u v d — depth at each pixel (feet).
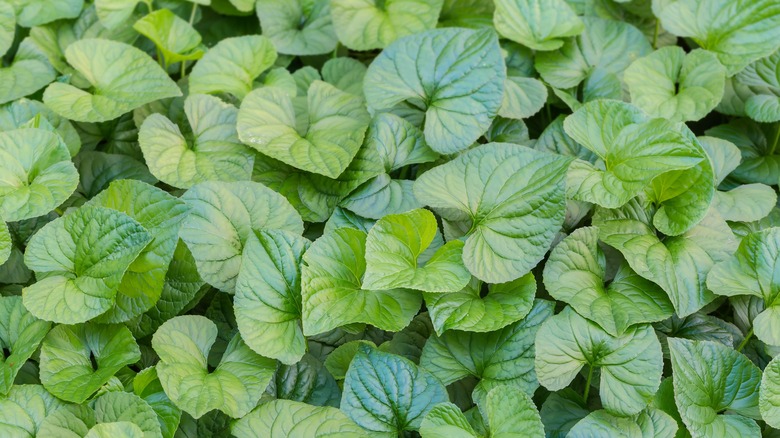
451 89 3.01
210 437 2.79
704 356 2.78
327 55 3.45
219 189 2.87
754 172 3.17
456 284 2.78
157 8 3.42
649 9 3.44
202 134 3.04
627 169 2.85
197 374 2.75
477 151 2.89
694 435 2.72
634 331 2.78
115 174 3.10
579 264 2.86
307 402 2.81
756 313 2.91
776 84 3.21
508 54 3.27
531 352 2.79
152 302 2.80
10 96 3.11
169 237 2.79
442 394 2.77
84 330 2.81
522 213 2.82
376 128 3.00
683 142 2.81
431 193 2.87
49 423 2.69
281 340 2.76
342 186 2.96
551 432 2.79
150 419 2.68
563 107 3.27
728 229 2.89
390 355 2.78
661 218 2.89
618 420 2.74
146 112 3.18
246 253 2.78
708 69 3.10
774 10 3.14
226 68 3.18
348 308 2.77
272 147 2.96
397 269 2.78
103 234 2.77
